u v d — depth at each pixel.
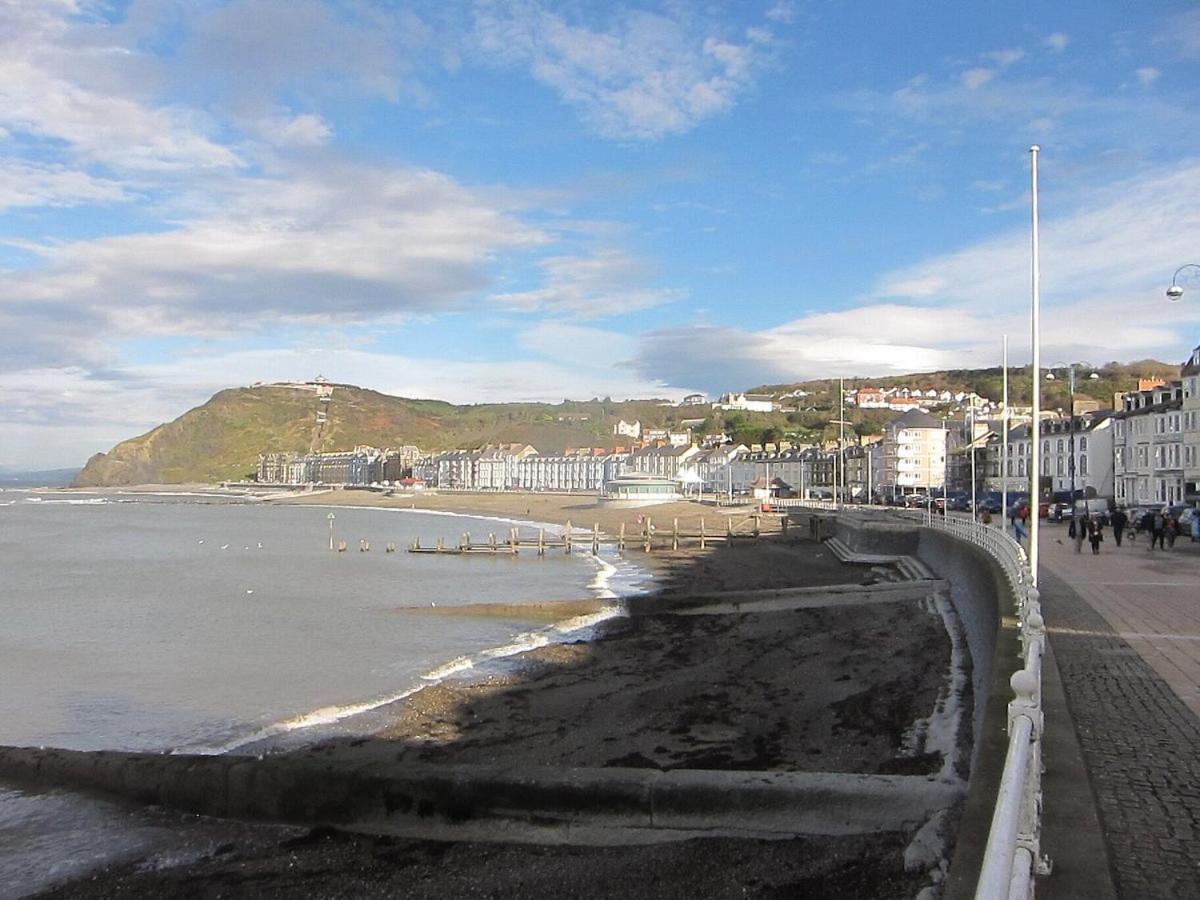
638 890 8.80
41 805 12.23
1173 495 63.53
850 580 39.16
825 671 20.39
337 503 172.38
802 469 128.50
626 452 164.75
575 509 113.06
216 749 16.31
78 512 136.12
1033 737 5.05
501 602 33.41
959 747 13.48
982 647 18.27
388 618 31.02
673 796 9.92
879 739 14.71
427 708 18.72
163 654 24.94
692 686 19.83
